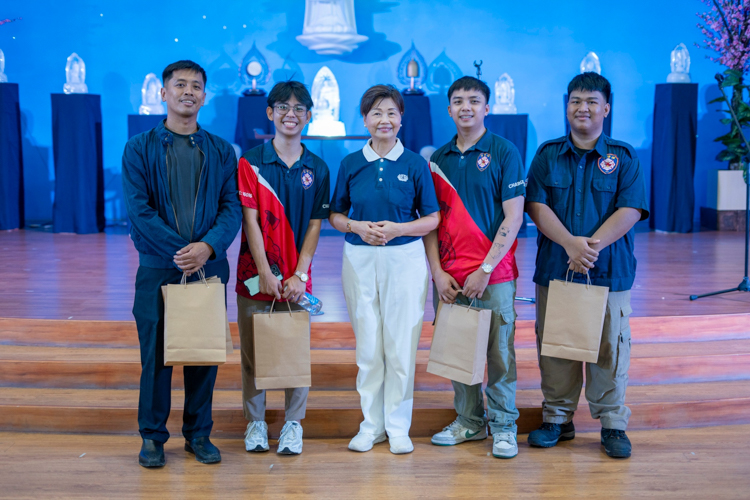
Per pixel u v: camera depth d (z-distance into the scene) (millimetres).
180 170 2410
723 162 7270
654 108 6730
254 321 2469
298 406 2678
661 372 3156
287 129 2502
